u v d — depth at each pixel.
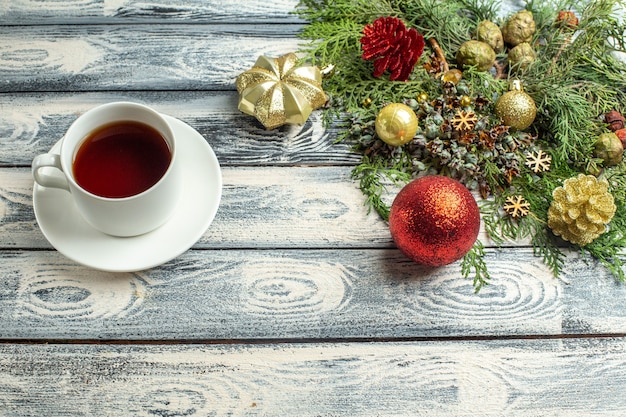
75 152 0.65
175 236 0.68
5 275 0.70
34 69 0.78
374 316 0.71
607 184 0.69
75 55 0.78
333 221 0.73
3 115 0.76
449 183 0.67
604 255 0.73
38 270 0.70
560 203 0.70
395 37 0.73
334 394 0.69
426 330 0.70
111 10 0.80
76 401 0.68
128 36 0.79
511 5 0.82
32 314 0.70
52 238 0.67
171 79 0.78
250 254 0.72
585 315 0.71
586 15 0.78
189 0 0.81
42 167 0.64
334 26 0.79
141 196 0.63
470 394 0.69
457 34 0.79
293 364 0.69
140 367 0.69
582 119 0.75
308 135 0.76
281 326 0.70
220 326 0.70
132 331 0.69
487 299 0.71
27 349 0.69
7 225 0.72
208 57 0.79
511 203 0.73
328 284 0.71
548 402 0.69
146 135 0.66
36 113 0.76
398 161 0.75
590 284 0.72
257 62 0.75
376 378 0.69
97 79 0.78
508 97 0.73
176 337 0.70
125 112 0.65
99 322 0.70
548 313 0.71
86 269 0.71
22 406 0.67
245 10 0.81
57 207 0.68
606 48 0.80
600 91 0.77
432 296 0.71
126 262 0.67
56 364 0.68
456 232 0.65
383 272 0.72
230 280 0.71
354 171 0.74
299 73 0.73
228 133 0.76
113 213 0.64
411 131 0.71
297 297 0.71
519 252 0.73
